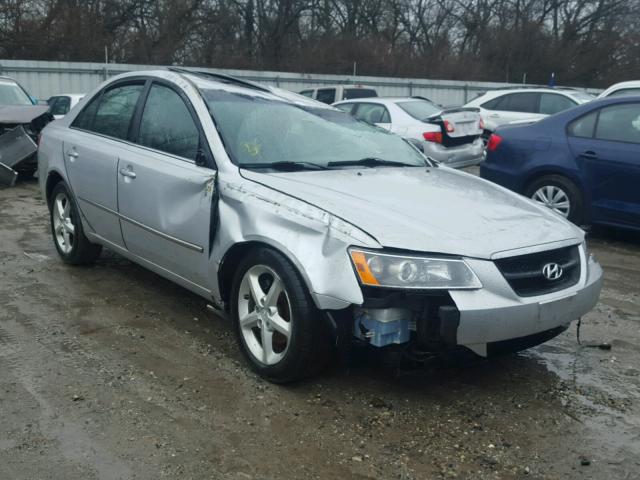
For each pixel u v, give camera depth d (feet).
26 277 17.67
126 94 16.39
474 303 10.19
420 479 9.24
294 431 10.36
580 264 11.86
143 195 14.30
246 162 12.96
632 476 9.46
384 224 10.74
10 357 12.69
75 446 9.78
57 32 90.48
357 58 109.19
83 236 17.69
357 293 10.20
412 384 12.08
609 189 22.52
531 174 24.39
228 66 103.65
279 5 112.27
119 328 14.32
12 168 33.50
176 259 13.71
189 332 14.20
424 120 35.53
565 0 131.64
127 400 11.17
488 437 10.37
